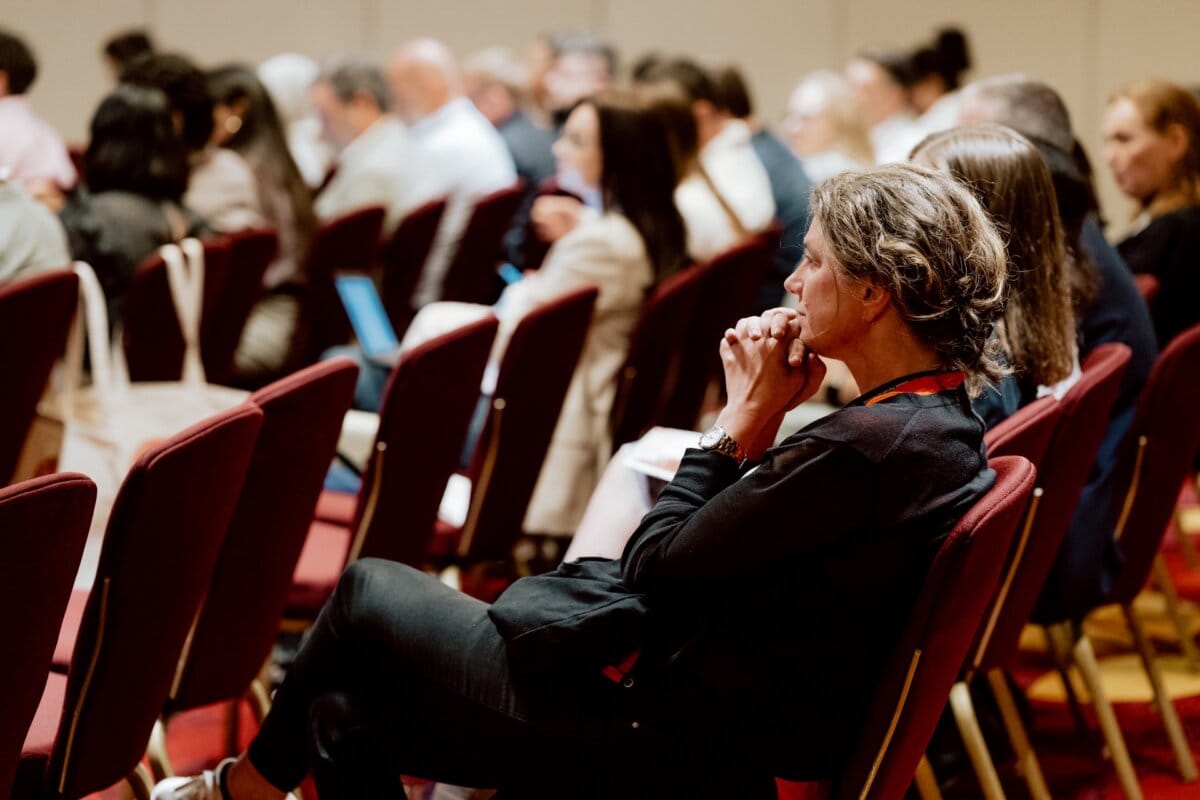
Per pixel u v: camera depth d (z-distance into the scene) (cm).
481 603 259
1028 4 1087
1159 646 480
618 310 474
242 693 308
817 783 278
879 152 845
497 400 378
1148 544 369
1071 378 323
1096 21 1072
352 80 784
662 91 610
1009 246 305
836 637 228
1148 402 350
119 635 240
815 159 738
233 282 547
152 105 541
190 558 253
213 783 269
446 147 815
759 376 240
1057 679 449
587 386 471
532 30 1178
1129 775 355
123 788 335
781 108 1162
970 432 229
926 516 221
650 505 316
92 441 396
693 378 531
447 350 336
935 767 367
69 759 243
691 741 236
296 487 295
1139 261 477
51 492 208
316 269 637
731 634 231
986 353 239
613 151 477
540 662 240
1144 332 375
